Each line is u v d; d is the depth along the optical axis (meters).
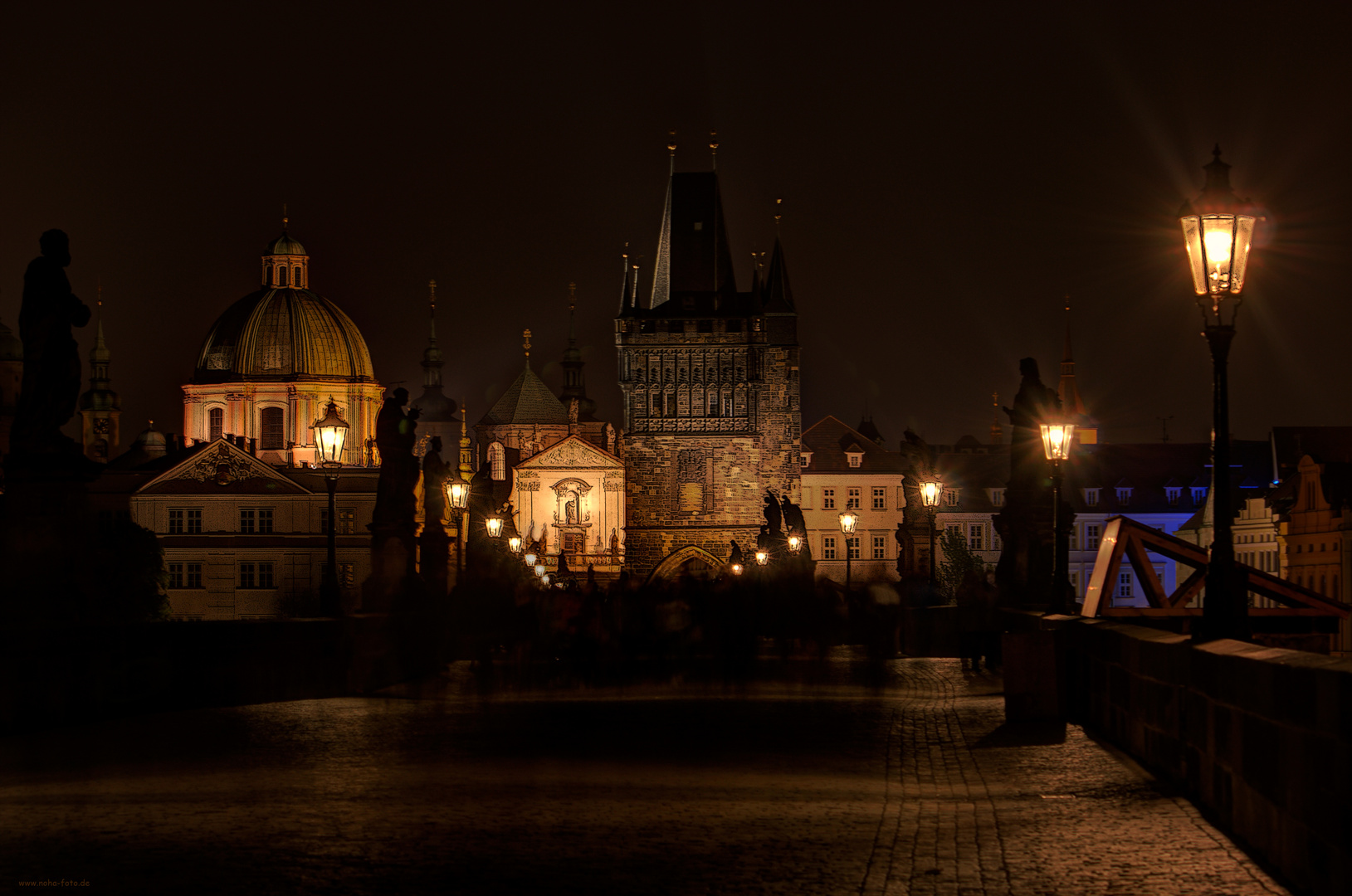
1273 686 13.84
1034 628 34.94
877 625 55.25
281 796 18.19
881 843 15.32
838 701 33.53
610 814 16.98
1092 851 14.74
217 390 186.00
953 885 13.40
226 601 155.12
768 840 15.48
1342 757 11.99
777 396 177.12
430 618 45.94
